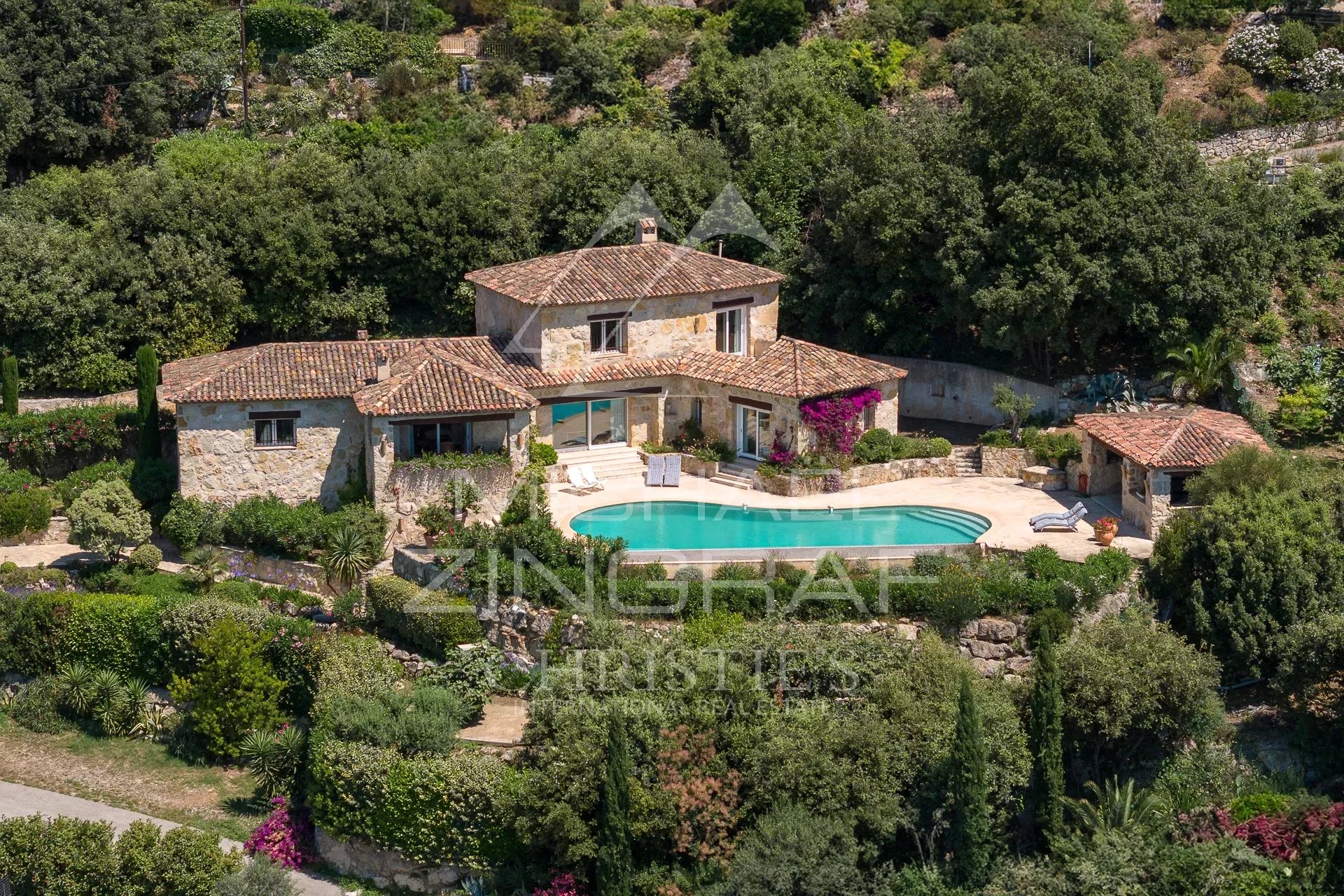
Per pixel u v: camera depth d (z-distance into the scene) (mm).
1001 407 60969
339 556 53219
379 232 70250
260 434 56938
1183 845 43375
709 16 95688
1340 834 41906
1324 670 45906
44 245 64875
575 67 89000
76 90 81125
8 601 53625
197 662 51219
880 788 43906
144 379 58875
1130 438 54625
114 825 47312
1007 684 47188
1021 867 42781
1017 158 63156
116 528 54938
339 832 45969
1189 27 91250
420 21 94312
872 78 87750
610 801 43312
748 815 44531
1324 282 66250
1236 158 71812
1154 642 46531
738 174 72812
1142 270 60000
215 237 68500
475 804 44562
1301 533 48156
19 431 60969
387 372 57562
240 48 90688
